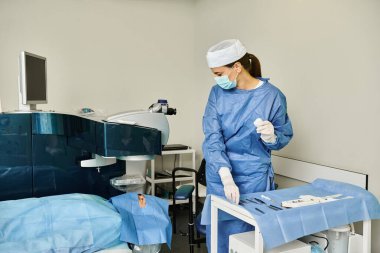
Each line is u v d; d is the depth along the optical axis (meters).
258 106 1.81
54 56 3.57
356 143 2.19
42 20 3.50
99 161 1.55
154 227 1.35
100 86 3.77
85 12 3.66
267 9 2.89
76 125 1.50
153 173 3.52
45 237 1.23
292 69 2.66
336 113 2.31
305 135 2.57
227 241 1.92
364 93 2.12
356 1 2.14
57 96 3.60
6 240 1.20
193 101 4.17
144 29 3.92
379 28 2.02
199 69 4.05
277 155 2.84
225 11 3.49
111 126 1.33
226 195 1.64
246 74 1.83
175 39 4.07
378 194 2.07
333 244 1.78
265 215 1.41
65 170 1.57
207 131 1.88
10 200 1.40
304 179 2.55
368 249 1.74
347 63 2.21
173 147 3.72
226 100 1.86
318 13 2.40
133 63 3.89
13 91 3.45
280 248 1.56
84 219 1.30
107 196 1.67
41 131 1.51
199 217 2.33
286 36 2.70
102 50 3.75
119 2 3.79
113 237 1.31
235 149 1.88
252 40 3.10
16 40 3.43
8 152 1.49
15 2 3.40
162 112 1.61
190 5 4.11
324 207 1.55
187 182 3.82
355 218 1.65
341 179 2.25
